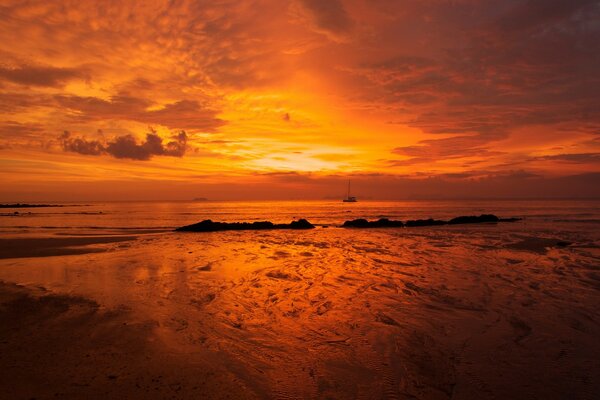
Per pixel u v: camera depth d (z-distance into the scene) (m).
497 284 9.47
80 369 4.87
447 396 4.28
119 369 4.88
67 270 11.68
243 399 4.19
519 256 14.09
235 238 22.33
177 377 4.68
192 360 5.18
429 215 56.47
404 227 32.16
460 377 4.71
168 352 5.43
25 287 9.42
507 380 4.64
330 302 7.94
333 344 5.75
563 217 42.62
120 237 22.86
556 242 18.34
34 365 4.97
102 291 8.95
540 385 4.51
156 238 22.36
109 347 5.60
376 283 9.62
